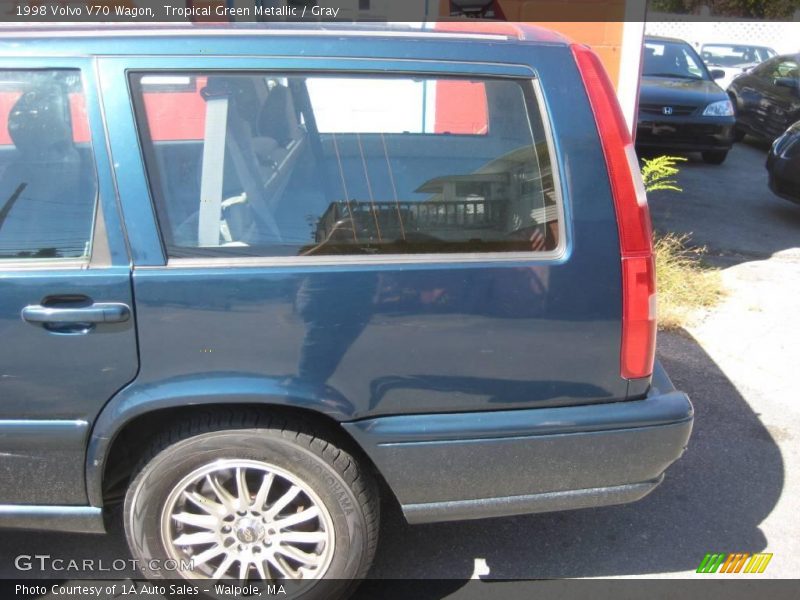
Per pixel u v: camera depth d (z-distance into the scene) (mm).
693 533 2902
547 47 2176
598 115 2166
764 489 3189
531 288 2152
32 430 2184
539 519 2973
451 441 2207
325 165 2193
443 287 2131
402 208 2172
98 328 2094
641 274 2186
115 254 2098
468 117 2174
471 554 2770
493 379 2201
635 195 2184
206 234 2135
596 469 2289
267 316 2104
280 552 2318
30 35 2117
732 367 4328
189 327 2100
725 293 5414
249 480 2277
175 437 2209
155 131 2123
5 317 2098
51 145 2129
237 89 2146
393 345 2145
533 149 2166
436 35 2180
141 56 2088
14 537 2830
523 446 2232
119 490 2434
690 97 9297
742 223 7348
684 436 2314
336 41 2129
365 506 2273
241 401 2143
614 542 2844
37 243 2123
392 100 2162
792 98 10117
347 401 2166
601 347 2213
